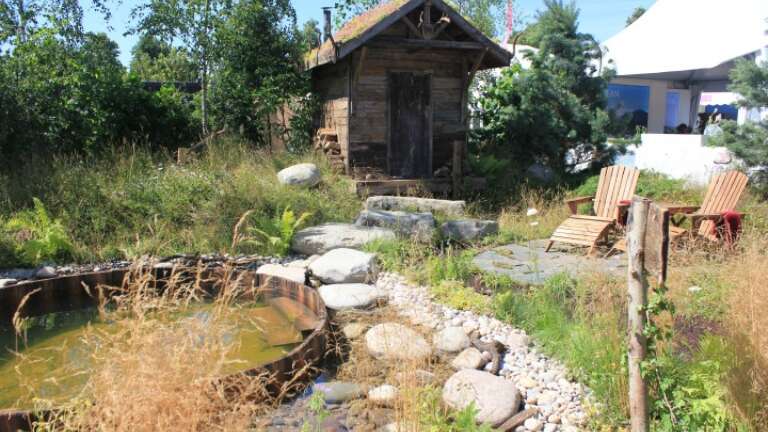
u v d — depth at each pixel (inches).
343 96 498.6
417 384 175.8
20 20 509.4
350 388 190.5
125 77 529.3
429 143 514.0
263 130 561.3
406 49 493.7
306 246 338.3
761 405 148.1
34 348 222.2
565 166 567.2
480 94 651.5
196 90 712.4
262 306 269.6
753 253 239.0
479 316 246.1
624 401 163.0
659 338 145.3
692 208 339.9
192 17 553.3
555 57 557.3
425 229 360.8
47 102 473.1
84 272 308.5
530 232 389.4
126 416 119.5
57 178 381.1
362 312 252.7
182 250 337.7
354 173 487.2
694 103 728.3
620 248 331.3
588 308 225.3
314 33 587.8
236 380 156.9
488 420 168.7
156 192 376.5
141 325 135.3
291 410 179.8
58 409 148.1
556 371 196.5
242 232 349.4
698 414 145.9
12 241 324.2
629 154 578.2
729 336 171.5
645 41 639.1
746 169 455.8
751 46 540.4
